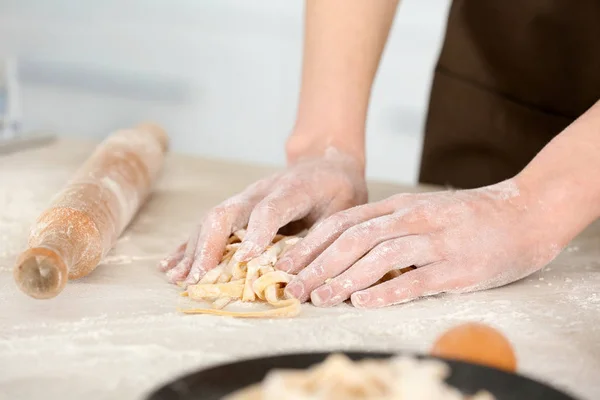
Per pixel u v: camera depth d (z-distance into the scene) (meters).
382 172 2.19
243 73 2.20
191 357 0.63
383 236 0.75
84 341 0.65
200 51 2.19
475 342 0.58
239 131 2.24
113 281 0.78
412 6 2.06
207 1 2.15
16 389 0.59
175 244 0.89
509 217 0.78
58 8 2.22
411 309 0.73
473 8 1.19
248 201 0.81
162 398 0.51
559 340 0.68
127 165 0.92
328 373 0.50
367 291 0.73
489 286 0.77
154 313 0.70
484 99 1.20
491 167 1.20
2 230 0.90
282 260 0.76
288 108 2.20
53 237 0.72
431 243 0.75
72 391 0.59
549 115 1.16
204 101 2.23
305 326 0.69
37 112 2.29
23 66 2.26
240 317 0.70
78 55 2.25
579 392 0.60
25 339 0.66
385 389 0.50
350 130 0.95
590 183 0.79
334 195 0.85
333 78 0.96
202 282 0.75
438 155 1.25
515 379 0.54
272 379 0.51
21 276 0.66
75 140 1.40
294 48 2.15
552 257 0.79
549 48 1.14
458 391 0.53
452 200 0.78
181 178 1.17
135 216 0.98
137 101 2.24
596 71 1.13
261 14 2.14
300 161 0.91
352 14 0.97
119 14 2.21
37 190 1.04
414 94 2.12
